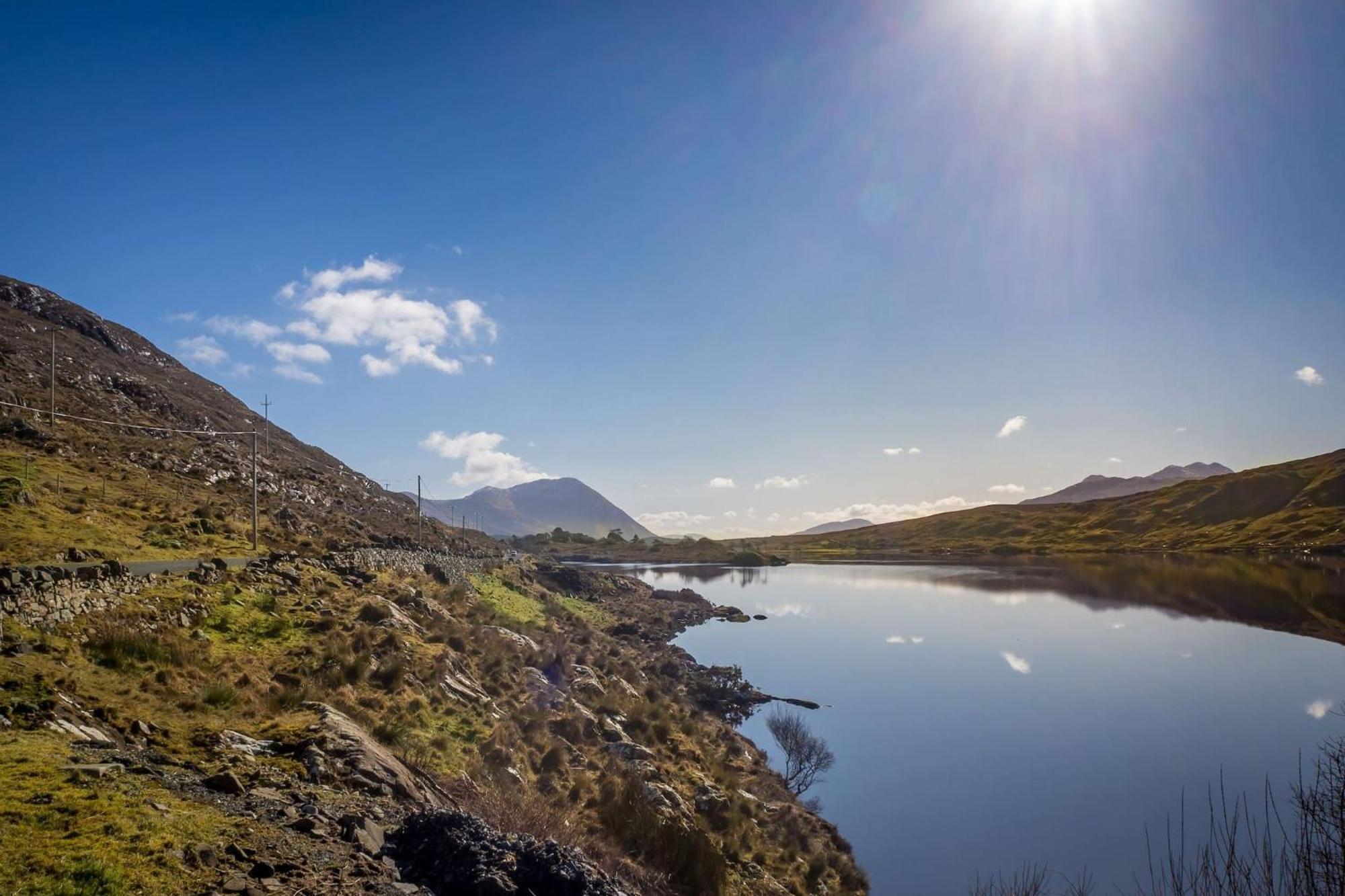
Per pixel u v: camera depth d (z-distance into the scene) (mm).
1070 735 40094
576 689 33938
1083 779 33500
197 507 46312
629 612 84250
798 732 37406
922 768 35250
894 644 68562
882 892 23406
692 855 18594
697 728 34844
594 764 24672
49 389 66500
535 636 42156
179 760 12727
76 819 9125
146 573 25438
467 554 74875
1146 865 24516
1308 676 52531
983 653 63594
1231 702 46062
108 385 77500
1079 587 108812
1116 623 77188
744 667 58531
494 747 21359
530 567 95875
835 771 34750
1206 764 34969
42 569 19125
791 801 29703
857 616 88500
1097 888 23000
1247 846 24969
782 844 24531
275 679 20438
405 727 20359
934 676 55031
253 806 11234
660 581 144125
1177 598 92938
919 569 157500
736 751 34094
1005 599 100375
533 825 15656
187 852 9016
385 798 13430
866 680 53844
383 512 83250
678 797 24188
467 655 30797
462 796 16594
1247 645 63781
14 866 7766
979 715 44281
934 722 42781
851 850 26297
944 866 25188
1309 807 15922
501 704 26688
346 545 47188
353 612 30078
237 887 8508
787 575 153500
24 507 32938
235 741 14445
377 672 23922
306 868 9469
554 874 10180
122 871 8102
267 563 33000
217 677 18766
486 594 53938
